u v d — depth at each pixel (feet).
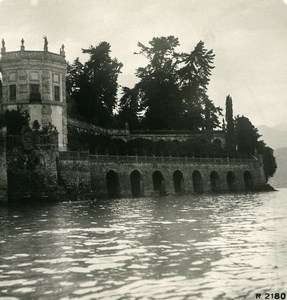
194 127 444.96
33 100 326.24
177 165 370.94
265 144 437.17
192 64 436.35
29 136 275.18
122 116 458.50
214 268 80.18
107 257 90.17
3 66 329.11
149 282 72.33
